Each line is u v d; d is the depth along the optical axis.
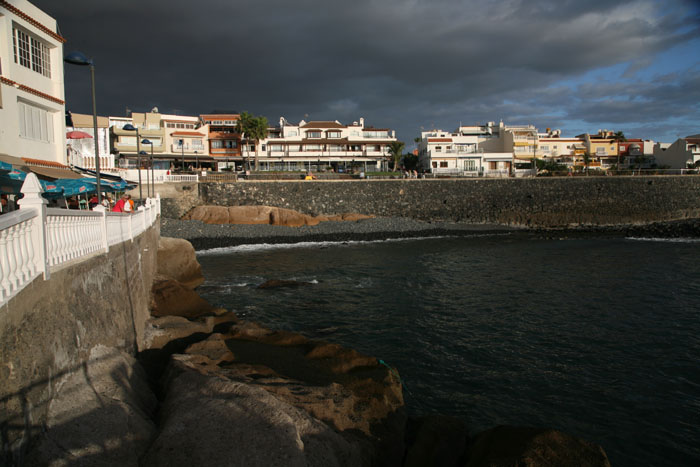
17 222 5.31
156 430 6.77
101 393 6.93
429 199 55.69
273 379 9.43
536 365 14.15
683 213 58.41
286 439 6.03
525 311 20.02
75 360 7.14
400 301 21.69
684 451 9.86
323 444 6.62
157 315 16.09
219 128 72.06
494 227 54.34
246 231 45.03
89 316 8.07
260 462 5.70
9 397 4.86
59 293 6.82
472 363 14.29
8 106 18.38
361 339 16.41
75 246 7.88
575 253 36.94
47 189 18.45
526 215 56.41
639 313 19.61
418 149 94.38
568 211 56.91
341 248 40.03
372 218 52.03
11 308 5.08
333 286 24.83
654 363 14.31
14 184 18.11
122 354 9.28
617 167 85.62
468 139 86.31
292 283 24.98
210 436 6.04
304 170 69.88
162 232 42.22
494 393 12.30
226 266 31.27
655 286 24.69
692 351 15.26
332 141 74.56
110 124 65.31
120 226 11.91
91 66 16.31
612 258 34.34
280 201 51.59
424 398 11.97
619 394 12.29
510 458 7.28
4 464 4.57
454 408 11.47
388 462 8.23
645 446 10.03
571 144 89.12
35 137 20.69
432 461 8.55
